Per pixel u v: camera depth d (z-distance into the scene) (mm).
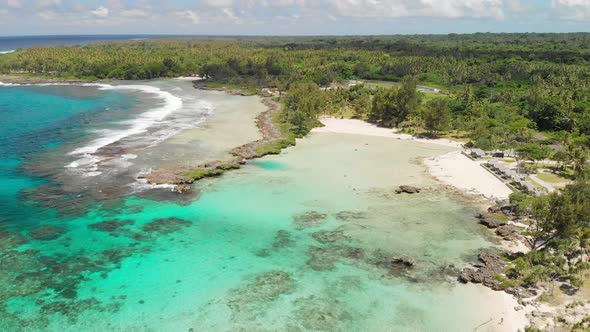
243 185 80250
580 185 64875
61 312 44312
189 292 48375
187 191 76500
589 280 50031
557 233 57344
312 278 51594
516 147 101312
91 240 59000
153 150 98875
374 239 61312
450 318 44688
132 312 44719
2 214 65438
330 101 154250
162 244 58531
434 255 57312
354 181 83625
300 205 72125
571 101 135000
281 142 107625
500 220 67062
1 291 47250
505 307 46312
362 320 44312
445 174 88375
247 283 50344
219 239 60438
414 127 129250
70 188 75938
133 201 71812
